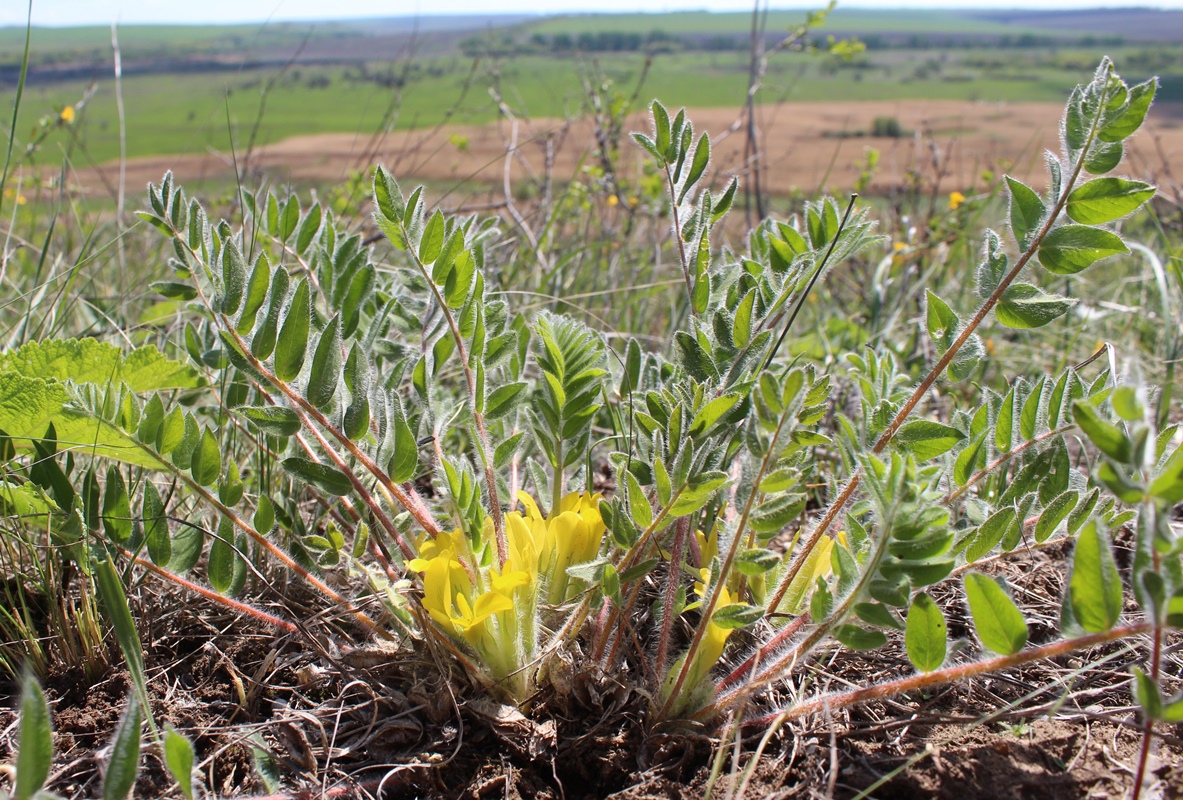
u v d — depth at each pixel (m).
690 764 1.81
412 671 2.00
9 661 2.00
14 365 2.28
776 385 1.55
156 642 2.12
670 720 1.84
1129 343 4.13
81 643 2.02
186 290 2.22
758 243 2.49
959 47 194.62
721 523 1.92
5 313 3.80
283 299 1.89
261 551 2.35
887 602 1.55
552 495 2.18
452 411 2.21
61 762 1.79
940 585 2.34
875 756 1.78
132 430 2.03
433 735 1.89
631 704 1.92
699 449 1.80
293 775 1.80
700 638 1.77
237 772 1.82
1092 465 2.70
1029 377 3.79
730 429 1.99
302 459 1.94
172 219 2.11
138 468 2.56
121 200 4.39
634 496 1.75
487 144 10.87
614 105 5.71
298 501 2.68
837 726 1.85
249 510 2.50
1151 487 1.29
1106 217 1.72
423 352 2.24
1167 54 104.06
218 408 2.67
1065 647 1.47
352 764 1.84
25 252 4.81
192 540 2.13
